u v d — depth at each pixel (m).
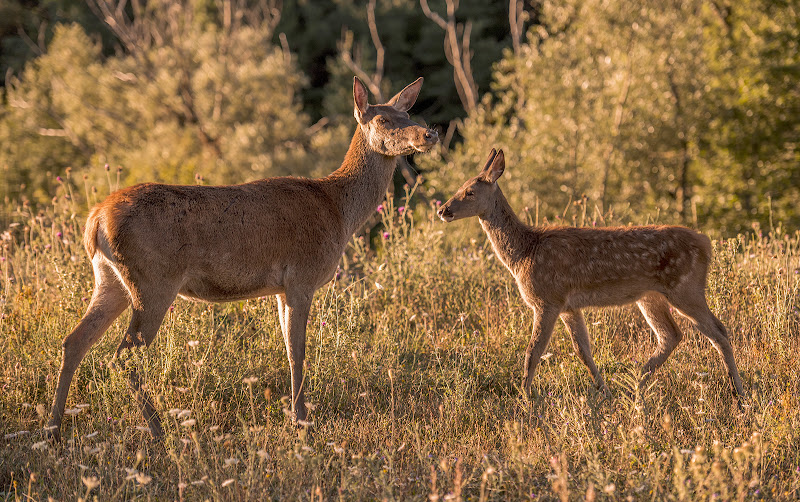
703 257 10.09
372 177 10.29
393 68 50.94
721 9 34.88
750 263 13.55
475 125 33.94
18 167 37.44
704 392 9.61
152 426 8.76
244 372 10.30
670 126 32.22
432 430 8.97
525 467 7.55
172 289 8.73
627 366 11.10
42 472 7.79
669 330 10.59
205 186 9.09
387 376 10.59
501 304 13.34
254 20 45.50
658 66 32.09
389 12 50.19
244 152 33.34
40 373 10.09
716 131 32.97
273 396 10.16
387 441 8.75
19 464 7.93
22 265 14.38
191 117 37.34
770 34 32.38
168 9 43.56
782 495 7.09
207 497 7.12
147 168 32.84
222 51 39.31
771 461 7.89
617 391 10.28
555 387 10.26
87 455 7.99
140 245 8.47
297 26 50.88
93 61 38.97
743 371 10.52
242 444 8.57
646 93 32.06
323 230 9.63
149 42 42.94
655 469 7.21
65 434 8.93
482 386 10.82
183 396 9.51
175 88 36.50
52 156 38.53
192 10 44.75
